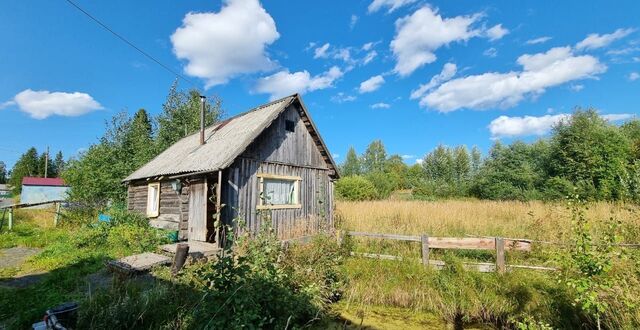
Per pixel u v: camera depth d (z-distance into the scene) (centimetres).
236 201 988
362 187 3119
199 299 516
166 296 535
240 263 520
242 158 1027
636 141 2356
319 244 816
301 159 1262
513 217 1373
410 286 716
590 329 527
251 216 1027
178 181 1116
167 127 2858
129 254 886
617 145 2239
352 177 3300
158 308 500
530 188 2775
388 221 1272
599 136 2331
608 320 486
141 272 701
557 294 593
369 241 980
